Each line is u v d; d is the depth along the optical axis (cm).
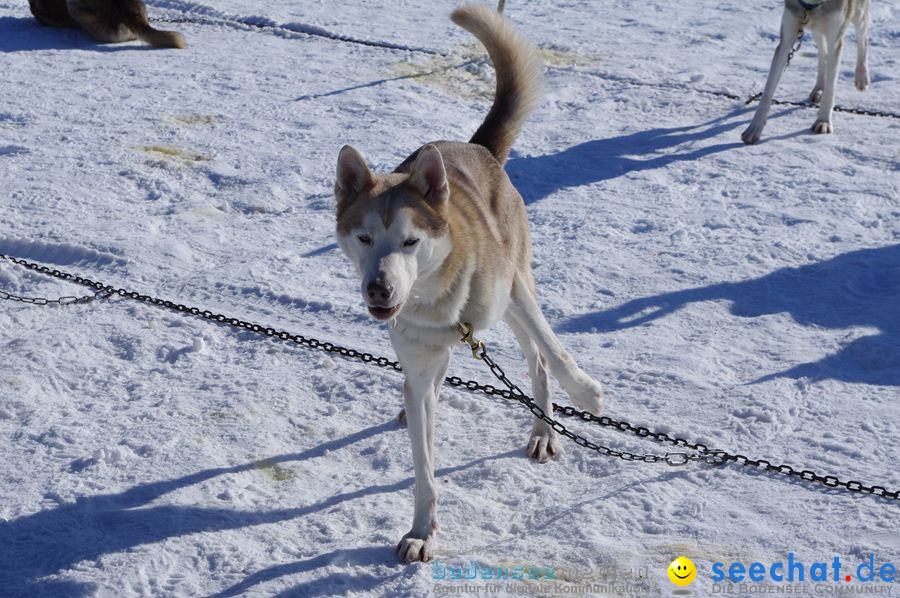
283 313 548
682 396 447
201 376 479
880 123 812
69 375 480
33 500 383
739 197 679
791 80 934
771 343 491
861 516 355
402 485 395
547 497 382
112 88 948
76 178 738
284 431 434
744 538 348
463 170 383
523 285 387
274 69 998
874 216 639
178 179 739
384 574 338
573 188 705
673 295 546
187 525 365
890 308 520
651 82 930
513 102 439
